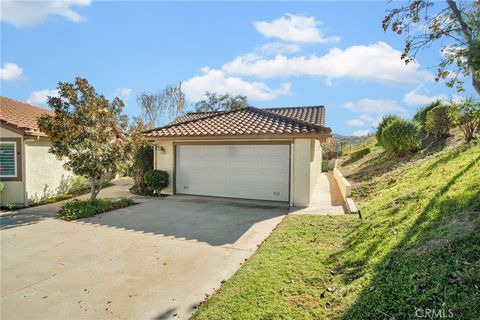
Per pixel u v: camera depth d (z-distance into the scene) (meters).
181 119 19.50
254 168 12.31
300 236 6.85
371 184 11.76
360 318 3.38
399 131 13.77
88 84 10.73
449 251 3.96
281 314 3.72
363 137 31.88
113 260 5.93
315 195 13.39
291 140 11.29
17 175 12.48
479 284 3.24
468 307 3.00
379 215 6.84
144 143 13.80
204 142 13.20
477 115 9.51
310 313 3.69
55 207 12.13
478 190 5.33
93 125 10.73
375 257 4.78
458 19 5.45
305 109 17.28
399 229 5.48
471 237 4.02
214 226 8.37
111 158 11.00
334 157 31.20
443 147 11.70
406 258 4.31
